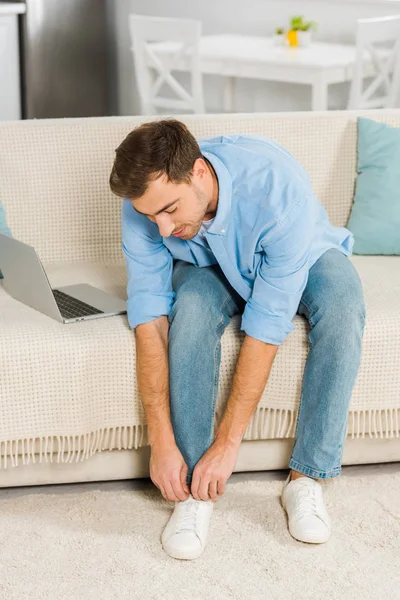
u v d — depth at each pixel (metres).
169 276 2.09
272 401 2.07
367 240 2.56
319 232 2.15
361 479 2.18
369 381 2.07
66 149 2.50
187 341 1.93
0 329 2.01
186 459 1.95
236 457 1.95
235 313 2.13
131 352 2.01
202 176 1.84
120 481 2.17
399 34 4.64
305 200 1.90
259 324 1.92
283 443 2.15
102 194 2.54
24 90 4.89
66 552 1.88
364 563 1.86
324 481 2.16
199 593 1.76
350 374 1.96
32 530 1.96
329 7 5.33
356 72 4.58
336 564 1.86
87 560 1.86
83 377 1.98
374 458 2.20
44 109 4.97
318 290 2.02
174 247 2.07
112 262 2.57
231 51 4.89
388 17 4.59
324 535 1.91
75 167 2.51
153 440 1.96
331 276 2.04
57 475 2.10
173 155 1.74
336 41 5.37
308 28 5.12
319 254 2.12
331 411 1.97
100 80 5.27
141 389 1.99
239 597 1.75
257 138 2.07
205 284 2.03
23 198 2.49
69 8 4.94
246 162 1.93
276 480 2.17
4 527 1.96
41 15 4.79
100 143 2.51
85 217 2.54
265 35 5.65
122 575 1.81
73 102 5.14
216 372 1.98
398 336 2.05
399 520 2.01
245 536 1.94
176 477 1.92
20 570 1.82
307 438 2.00
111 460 2.11
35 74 4.86
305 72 4.52
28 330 2.01
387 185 2.55
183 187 1.78
